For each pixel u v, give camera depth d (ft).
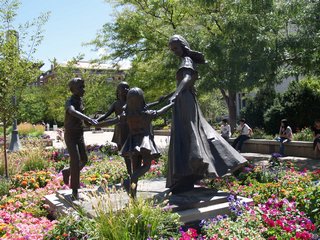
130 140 17.61
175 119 18.51
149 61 60.54
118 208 15.66
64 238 14.32
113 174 30.35
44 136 83.76
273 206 17.95
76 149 20.42
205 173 17.74
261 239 14.58
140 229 13.99
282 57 42.09
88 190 21.97
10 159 37.19
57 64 73.26
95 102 71.31
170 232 14.37
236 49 41.22
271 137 53.67
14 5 47.32
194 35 46.37
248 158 45.55
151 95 62.64
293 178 24.71
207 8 50.01
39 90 125.90
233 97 58.44
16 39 37.22
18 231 16.84
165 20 57.93
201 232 15.74
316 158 43.65
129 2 59.93
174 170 17.85
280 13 41.65
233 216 16.81
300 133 52.42
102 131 140.26
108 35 62.39
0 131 100.68
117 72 69.46
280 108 61.87
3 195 26.22
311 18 40.27
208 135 18.83
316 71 44.06
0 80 35.14
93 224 14.49
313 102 59.72
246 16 41.96
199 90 44.45
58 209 19.85
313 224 16.21
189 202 17.47
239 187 23.61
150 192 19.16
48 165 37.52
